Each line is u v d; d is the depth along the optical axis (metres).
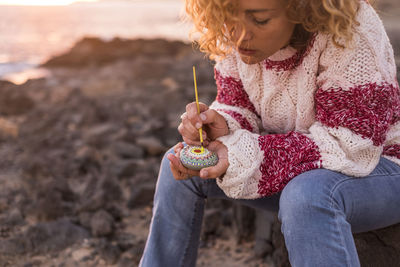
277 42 1.35
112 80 8.02
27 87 7.45
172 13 67.81
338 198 1.27
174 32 26.33
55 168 3.60
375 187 1.35
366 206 1.33
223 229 2.71
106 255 2.42
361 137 1.36
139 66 8.60
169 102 5.86
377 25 1.37
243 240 2.61
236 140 1.44
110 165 3.71
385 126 1.37
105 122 5.11
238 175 1.39
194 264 1.59
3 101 5.77
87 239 2.59
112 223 2.73
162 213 1.56
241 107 1.67
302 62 1.45
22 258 2.43
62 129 4.79
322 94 1.43
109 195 3.12
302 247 1.22
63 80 8.46
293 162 1.39
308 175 1.33
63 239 2.57
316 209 1.23
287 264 1.89
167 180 1.55
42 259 2.43
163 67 8.59
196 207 1.56
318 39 1.38
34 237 2.54
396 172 1.42
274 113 1.60
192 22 1.48
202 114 1.48
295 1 1.27
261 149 1.43
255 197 1.43
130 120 5.12
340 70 1.38
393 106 1.43
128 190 3.31
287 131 1.62
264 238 2.45
